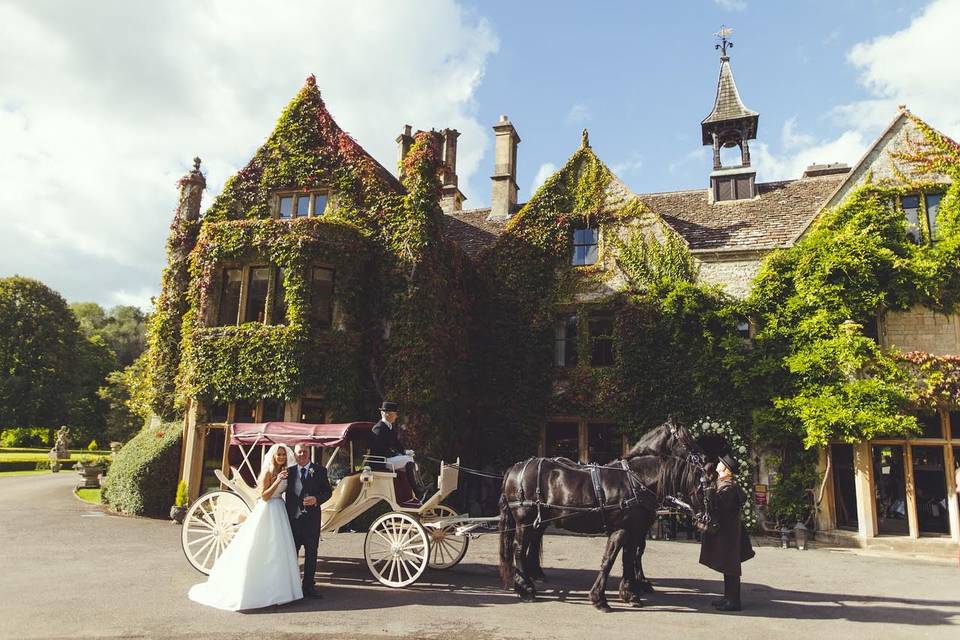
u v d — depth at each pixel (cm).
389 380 1619
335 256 1650
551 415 1784
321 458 1506
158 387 1792
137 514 1555
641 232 1823
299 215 1850
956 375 1405
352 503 896
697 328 1675
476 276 1961
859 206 1563
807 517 1488
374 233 1752
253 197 1873
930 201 1548
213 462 1616
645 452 838
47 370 4962
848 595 875
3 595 765
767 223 1847
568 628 670
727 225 1898
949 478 1412
